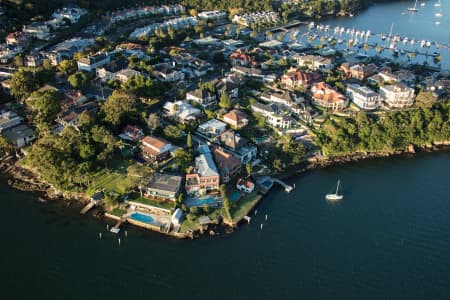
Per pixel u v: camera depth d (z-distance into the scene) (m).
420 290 116.69
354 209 148.00
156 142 163.38
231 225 138.00
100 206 143.50
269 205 148.88
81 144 156.62
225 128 183.88
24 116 186.38
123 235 132.50
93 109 188.00
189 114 186.12
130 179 146.62
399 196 155.75
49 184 154.00
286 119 188.88
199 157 159.50
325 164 175.88
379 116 199.88
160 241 130.75
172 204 142.62
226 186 154.12
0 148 166.00
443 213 147.00
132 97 181.75
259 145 178.50
